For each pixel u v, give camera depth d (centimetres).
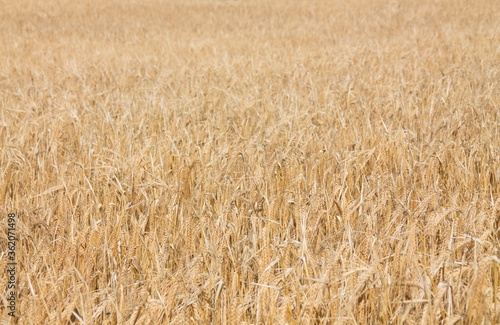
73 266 319
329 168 472
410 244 316
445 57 1210
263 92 873
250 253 350
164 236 380
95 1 3244
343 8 2750
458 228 372
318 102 801
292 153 514
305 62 1212
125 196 436
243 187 455
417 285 281
